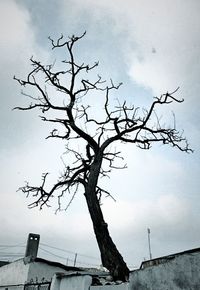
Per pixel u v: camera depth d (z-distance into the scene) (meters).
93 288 7.31
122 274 9.48
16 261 18.31
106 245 10.22
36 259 16.59
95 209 11.11
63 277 8.98
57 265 17.30
